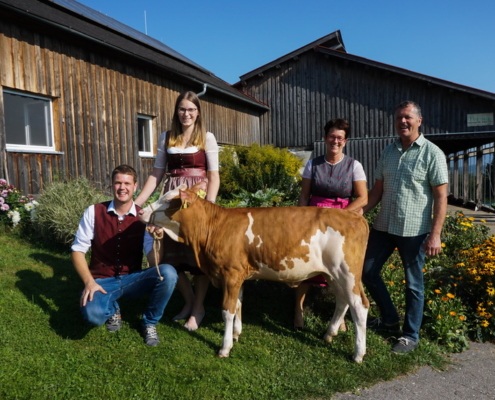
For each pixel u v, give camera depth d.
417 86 15.05
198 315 4.03
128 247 3.76
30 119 7.97
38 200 6.46
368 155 15.77
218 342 3.77
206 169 4.14
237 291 3.51
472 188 16.98
